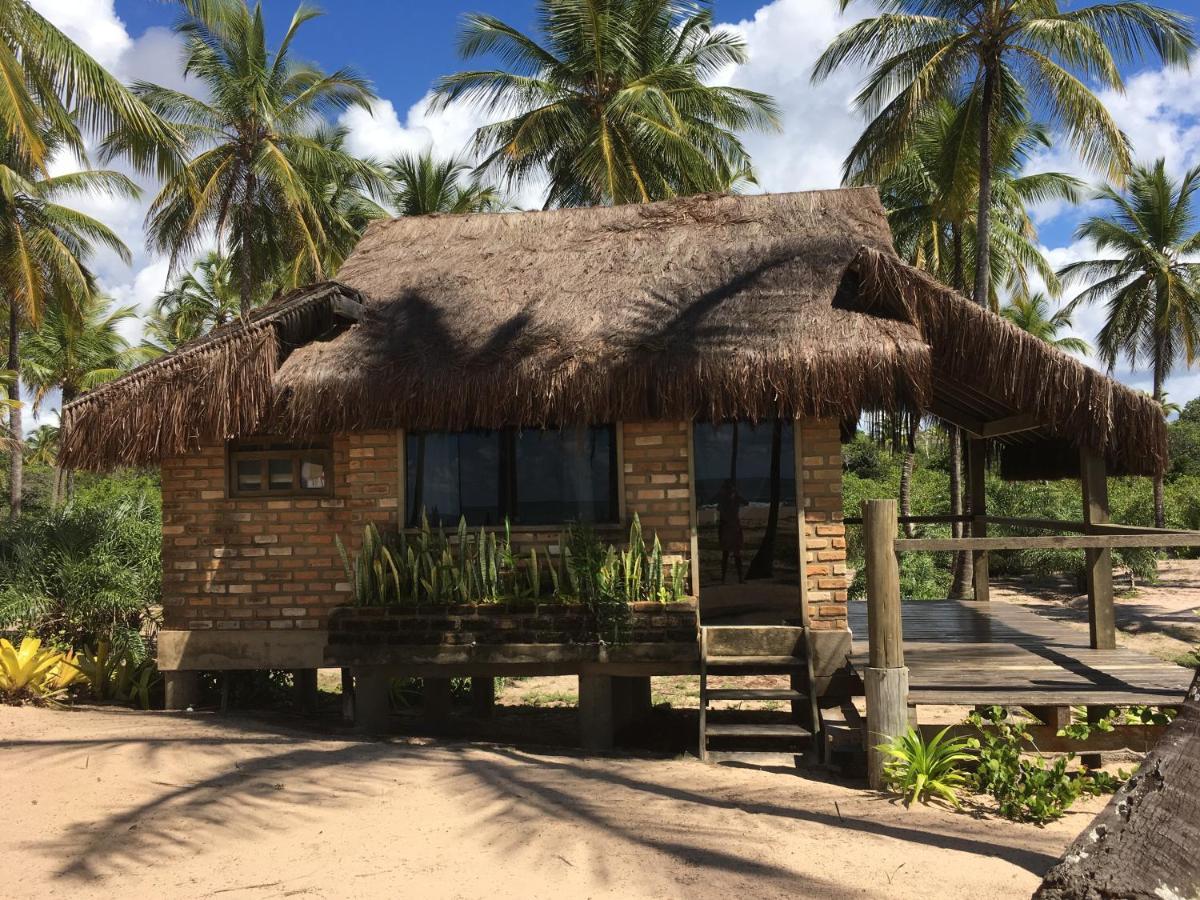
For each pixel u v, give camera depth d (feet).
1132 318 100.07
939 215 67.72
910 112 60.85
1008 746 22.02
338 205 102.83
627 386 25.22
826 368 24.53
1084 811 20.47
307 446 28.71
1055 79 57.98
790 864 15.11
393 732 29.14
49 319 104.32
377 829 16.42
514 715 36.88
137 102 44.21
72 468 27.02
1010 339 25.25
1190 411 203.21
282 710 31.81
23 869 14.05
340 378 26.45
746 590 26.96
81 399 26.86
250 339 26.76
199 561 28.89
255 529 28.73
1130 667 24.94
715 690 25.34
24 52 42.29
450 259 33.19
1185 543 20.74
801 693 25.31
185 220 81.25
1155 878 7.59
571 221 34.55
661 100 69.46
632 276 29.94
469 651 25.75
